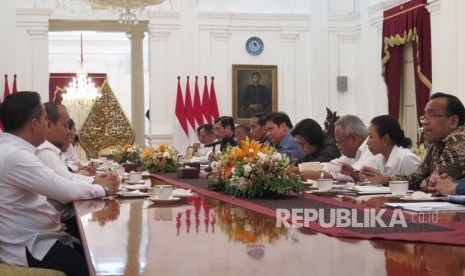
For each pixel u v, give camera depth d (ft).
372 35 40.45
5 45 39.01
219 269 5.57
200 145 34.04
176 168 22.29
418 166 14.58
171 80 41.73
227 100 42.19
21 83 40.19
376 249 6.42
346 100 43.27
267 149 12.41
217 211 10.04
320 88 42.70
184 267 5.68
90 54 64.39
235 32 42.32
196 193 13.35
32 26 40.22
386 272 5.37
